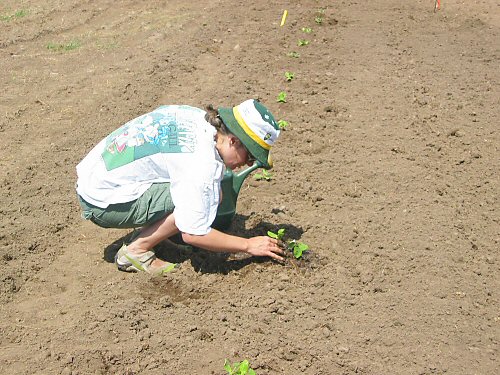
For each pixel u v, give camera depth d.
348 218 3.64
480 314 3.01
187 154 2.94
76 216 3.66
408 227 3.57
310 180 4.01
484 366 2.74
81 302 3.03
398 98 5.02
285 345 2.82
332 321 2.95
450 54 5.86
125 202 3.03
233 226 3.52
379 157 4.25
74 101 4.93
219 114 2.96
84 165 3.12
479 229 3.59
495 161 4.22
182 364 2.72
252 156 2.97
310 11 6.93
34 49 5.93
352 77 5.37
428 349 2.81
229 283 3.16
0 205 3.69
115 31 6.42
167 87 5.17
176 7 7.15
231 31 6.35
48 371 2.66
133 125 3.06
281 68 5.53
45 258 3.34
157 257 3.33
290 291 3.11
